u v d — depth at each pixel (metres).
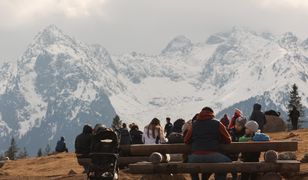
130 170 22.23
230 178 24.30
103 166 22.03
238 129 25.97
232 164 21.03
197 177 21.66
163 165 21.88
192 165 21.30
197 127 21.22
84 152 26.95
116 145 22.53
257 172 21.27
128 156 25.89
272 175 21.17
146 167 22.06
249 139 23.67
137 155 25.88
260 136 22.91
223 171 21.08
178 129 35.88
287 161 21.41
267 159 21.20
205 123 21.17
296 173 23.78
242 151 21.89
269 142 21.92
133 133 36.00
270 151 21.27
